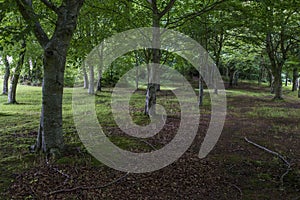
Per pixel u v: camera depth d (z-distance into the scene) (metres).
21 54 10.87
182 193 3.62
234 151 5.68
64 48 4.70
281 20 11.41
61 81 4.81
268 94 22.05
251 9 8.82
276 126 8.57
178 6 10.16
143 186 3.78
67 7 4.66
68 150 5.14
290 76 30.59
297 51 17.70
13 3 4.09
